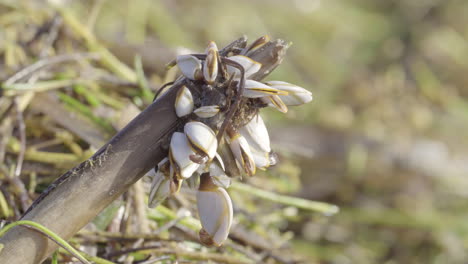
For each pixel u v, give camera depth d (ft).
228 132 1.72
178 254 2.05
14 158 2.16
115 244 2.05
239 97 1.69
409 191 4.17
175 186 1.70
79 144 2.23
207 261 2.09
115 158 1.72
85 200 1.72
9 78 2.28
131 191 2.10
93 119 2.25
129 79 2.61
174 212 2.16
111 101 2.37
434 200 4.18
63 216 1.72
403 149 4.34
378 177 4.16
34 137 2.23
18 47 2.49
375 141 4.29
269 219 2.42
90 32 2.76
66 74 2.39
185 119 1.72
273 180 2.52
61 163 2.18
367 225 3.85
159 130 1.72
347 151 4.16
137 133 1.72
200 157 1.68
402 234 3.87
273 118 4.20
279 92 1.69
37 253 1.72
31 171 2.15
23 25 2.61
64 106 2.26
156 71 2.77
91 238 2.02
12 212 2.05
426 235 3.90
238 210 2.28
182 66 1.71
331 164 4.10
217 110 1.69
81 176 1.72
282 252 2.32
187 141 1.69
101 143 2.21
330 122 4.32
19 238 1.71
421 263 3.78
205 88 1.71
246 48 1.76
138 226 2.09
